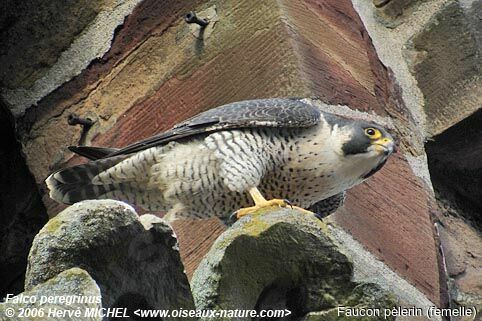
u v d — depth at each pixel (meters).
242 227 6.67
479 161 12.23
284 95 10.29
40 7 11.88
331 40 11.16
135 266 6.17
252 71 10.54
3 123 11.68
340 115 10.50
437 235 10.77
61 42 11.69
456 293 10.96
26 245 11.20
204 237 9.79
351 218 9.89
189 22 10.91
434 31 12.72
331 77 10.74
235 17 10.90
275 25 10.66
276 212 6.78
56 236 5.95
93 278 5.96
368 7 12.98
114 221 6.04
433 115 12.29
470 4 12.80
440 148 12.14
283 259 6.72
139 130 10.90
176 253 6.24
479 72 12.38
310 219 6.78
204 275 6.57
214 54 10.81
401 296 9.89
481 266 11.30
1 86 11.70
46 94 11.51
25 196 11.35
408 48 12.73
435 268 10.45
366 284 6.77
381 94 11.56
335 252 6.78
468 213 12.08
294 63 10.43
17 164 11.52
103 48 11.48
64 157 11.16
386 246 10.09
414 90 12.45
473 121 12.17
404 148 11.42
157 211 9.23
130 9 11.52
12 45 11.84
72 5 11.77
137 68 11.22
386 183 10.68
